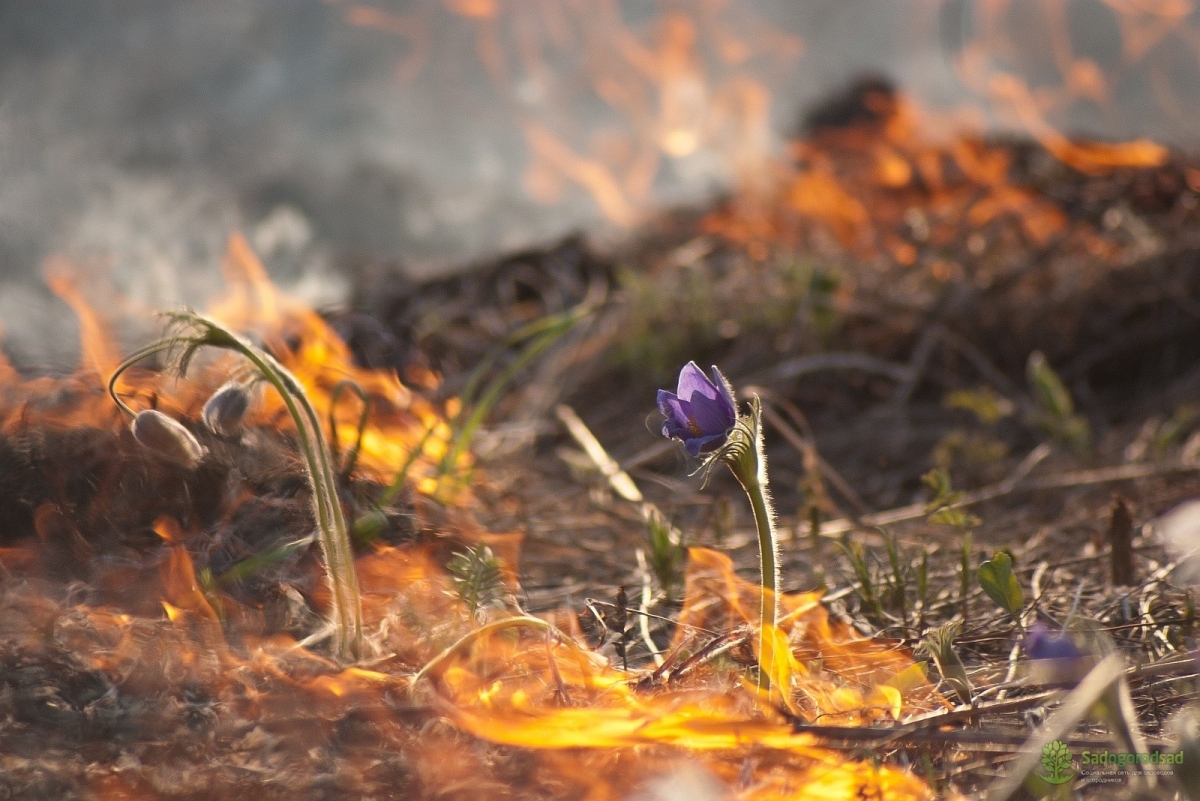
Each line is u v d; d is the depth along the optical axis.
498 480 4.99
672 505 5.04
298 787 2.35
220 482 3.38
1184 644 3.14
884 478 5.46
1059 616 3.52
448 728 2.52
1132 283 6.66
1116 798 2.34
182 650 2.72
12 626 2.75
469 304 7.75
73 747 2.41
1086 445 5.43
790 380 6.48
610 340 6.89
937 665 2.99
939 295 6.88
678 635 3.34
